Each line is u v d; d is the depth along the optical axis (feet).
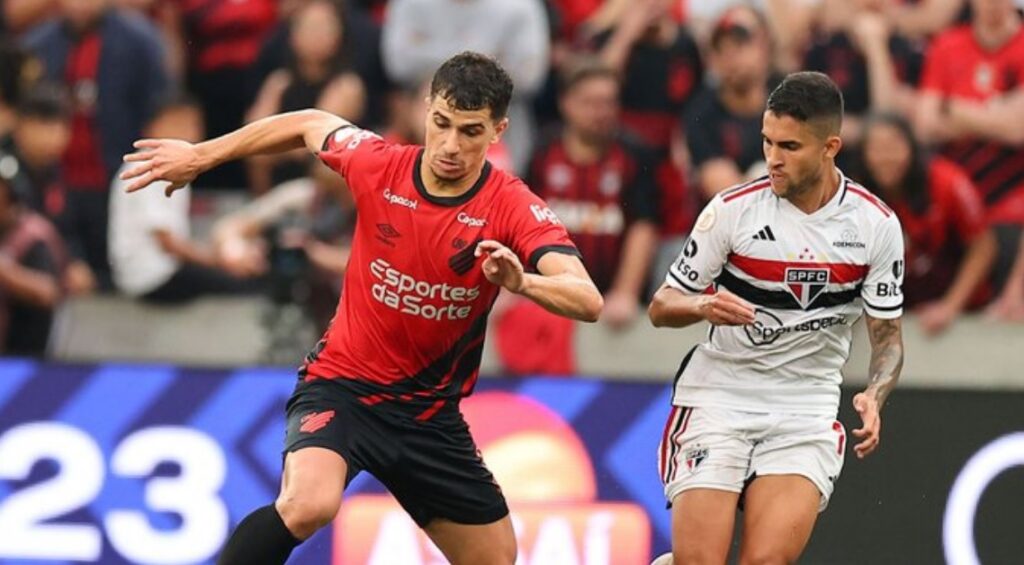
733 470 69.10
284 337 100.37
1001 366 107.24
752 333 69.00
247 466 92.43
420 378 67.15
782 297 68.18
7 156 106.63
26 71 111.24
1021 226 112.57
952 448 93.20
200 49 121.60
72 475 92.68
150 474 92.63
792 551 67.67
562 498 92.22
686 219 110.22
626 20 118.42
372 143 66.64
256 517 63.87
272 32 119.55
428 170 65.21
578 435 92.53
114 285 109.70
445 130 63.05
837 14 120.57
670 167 109.91
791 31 120.06
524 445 92.48
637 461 92.43
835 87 65.92
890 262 68.08
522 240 64.23
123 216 106.32
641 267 107.76
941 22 124.36
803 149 65.41
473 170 64.69
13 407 92.89
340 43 117.29
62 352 105.60
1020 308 110.22
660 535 91.91
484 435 92.48
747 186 68.54
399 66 118.42
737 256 68.23
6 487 92.63
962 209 107.55
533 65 117.60
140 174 67.56
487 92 62.75
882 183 106.73
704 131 111.24
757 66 110.83
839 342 69.67
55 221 111.34
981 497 93.15
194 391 92.99
